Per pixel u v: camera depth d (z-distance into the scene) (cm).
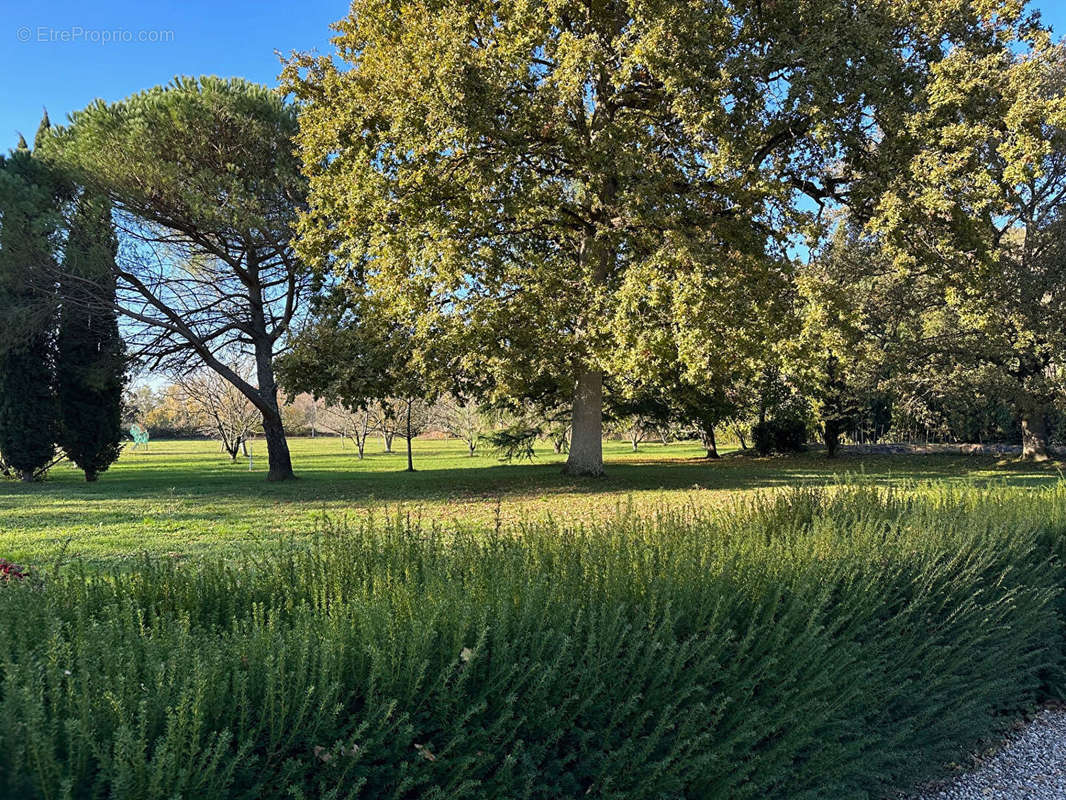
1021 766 373
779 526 440
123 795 140
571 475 1998
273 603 267
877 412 3272
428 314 1544
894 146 1409
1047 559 438
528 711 201
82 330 2269
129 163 1784
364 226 1530
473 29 1522
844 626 303
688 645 240
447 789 180
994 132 1327
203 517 1157
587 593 256
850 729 290
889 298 2272
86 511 1242
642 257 1554
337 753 167
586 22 1479
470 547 319
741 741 248
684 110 1334
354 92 1530
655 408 2591
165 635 197
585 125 1593
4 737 141
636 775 220
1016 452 2758
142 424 5141
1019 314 2014
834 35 1338
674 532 367
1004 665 398
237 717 165
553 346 1650
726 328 1380
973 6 1370
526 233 1733
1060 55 1786
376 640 195
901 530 421
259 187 1909
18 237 1814
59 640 184
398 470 2981
